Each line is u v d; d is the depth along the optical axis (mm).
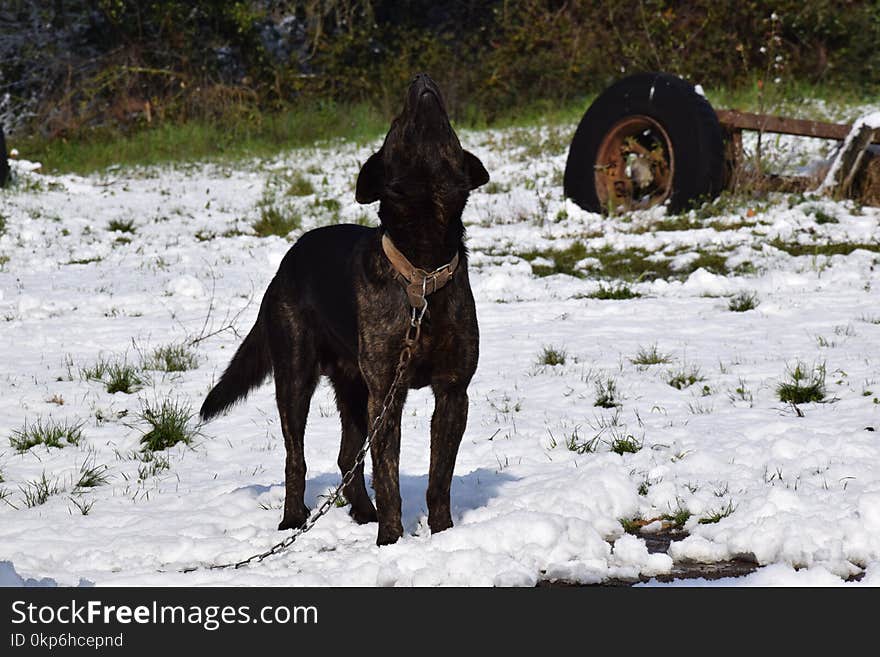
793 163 27984
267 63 51656
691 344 14062
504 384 12430
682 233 22281
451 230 7043
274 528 8016
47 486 9305
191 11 50656
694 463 8797
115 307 17938
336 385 8320
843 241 20969
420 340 7059
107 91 50344
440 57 50031
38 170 37812
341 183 33438
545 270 20422
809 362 12586
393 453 7207
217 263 22203
